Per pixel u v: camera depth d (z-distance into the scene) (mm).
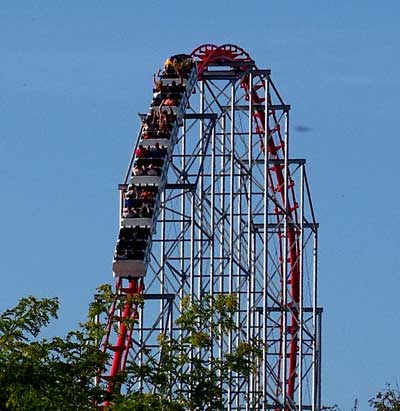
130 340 162500
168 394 120938
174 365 122562
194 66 191125
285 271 199750
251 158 191500
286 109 198375
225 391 124812
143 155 182000
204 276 187375
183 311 125875
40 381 116000
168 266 183875
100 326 122125
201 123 195375
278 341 199250
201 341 123125
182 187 184250
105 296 123438
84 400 117375
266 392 187500
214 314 127688
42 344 118500
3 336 116875
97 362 119625
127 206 176375
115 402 118250
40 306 117938
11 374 114875
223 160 194750
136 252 171125
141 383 127250
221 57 192625
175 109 186125
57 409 114625
